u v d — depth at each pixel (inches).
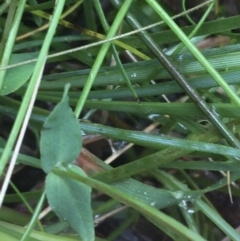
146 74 16.7
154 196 15.8
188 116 16.5
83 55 18.4
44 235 14.4
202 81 16.1
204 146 15.2
